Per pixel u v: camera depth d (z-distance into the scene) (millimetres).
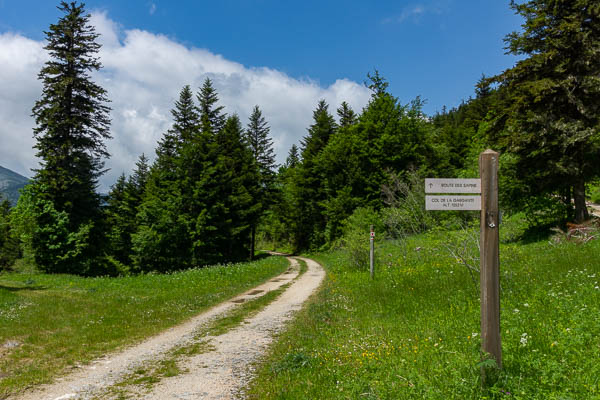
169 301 14781
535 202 19188
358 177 41375
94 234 32531
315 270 28344
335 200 42875
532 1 18016
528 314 6730
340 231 42781
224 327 10391
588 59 16266
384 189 28219
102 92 32281
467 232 13758
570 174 17047
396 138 39750
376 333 7672
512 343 5332
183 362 7246
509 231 20656
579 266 10711
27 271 30266
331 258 35750
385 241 26312
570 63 16938
